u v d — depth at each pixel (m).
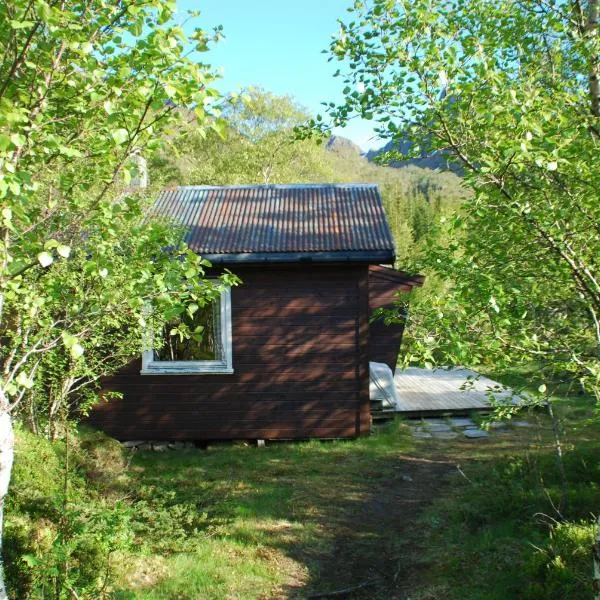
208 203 10.76
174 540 5.69
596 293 4.16
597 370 3.88
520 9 5.25
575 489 6.22
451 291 3.92
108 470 7.23
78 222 3.78
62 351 7.00
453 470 7.97
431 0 4.57
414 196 58.91
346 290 9.41
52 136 3.21
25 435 6.13
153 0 3.12
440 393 12.25
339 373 9.42
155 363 9.52
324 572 5.32
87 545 4.63
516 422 10.34
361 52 4.62
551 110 4.06
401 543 5.84
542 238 4.18
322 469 8.20
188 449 9.50
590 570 4.30
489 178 4.09
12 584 4.07
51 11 2.87
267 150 33.56
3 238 3.48
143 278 3.84
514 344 4.08
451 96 4.38
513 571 4.76
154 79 3.18
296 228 9.66
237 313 9.48
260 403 9.48
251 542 5.84
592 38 4.75
